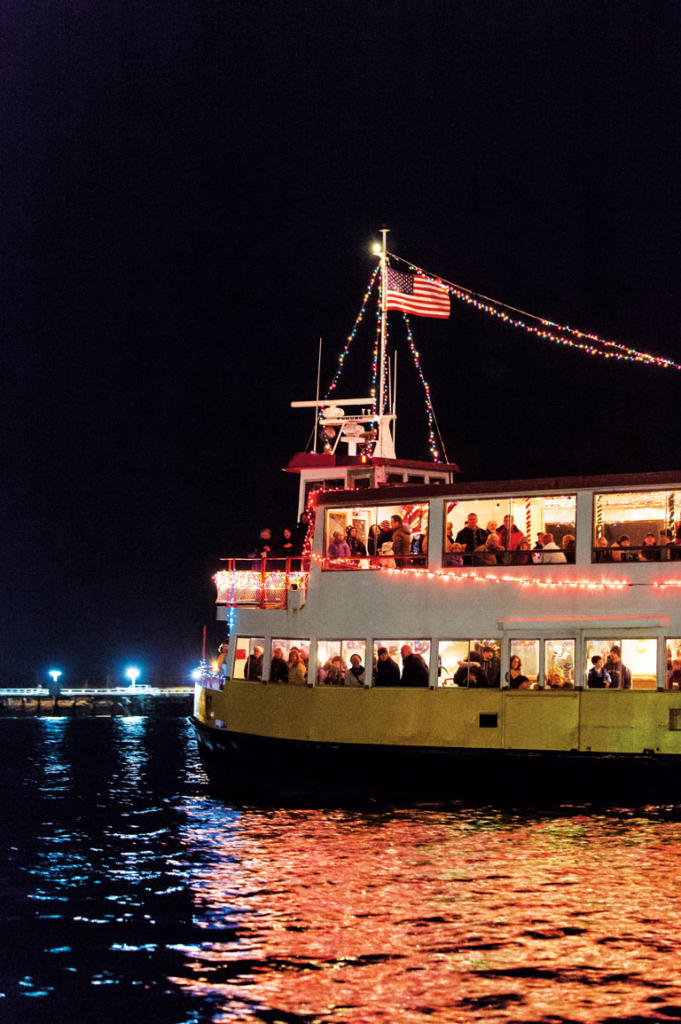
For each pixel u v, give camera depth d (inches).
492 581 1132.5
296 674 1210.0
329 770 1174.3
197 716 1386.6
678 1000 545.6
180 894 756.0
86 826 1044.5
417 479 1485.0
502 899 725.9
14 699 3294.8
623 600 1080.8
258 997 558.9
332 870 820.6
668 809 1048.8
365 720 1160.2
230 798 1234.6
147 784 1416.1
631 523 1093.8
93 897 751.7
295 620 1222.3
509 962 599.8
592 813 1053.8
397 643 1162.6
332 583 1205.1
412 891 749.9
